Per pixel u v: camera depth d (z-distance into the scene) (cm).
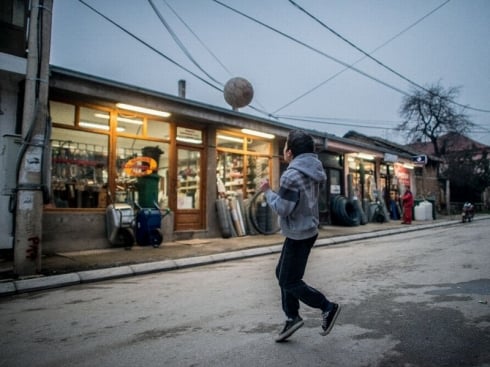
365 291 463
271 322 357
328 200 1617
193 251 845
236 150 1226
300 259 282
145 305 438
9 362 283
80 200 867
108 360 281
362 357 269
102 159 908
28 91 608
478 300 404
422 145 3569
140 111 952
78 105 866
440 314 361
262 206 1212
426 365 254
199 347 299
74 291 530
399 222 1805
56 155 837
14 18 808
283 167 1398
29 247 601
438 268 595
